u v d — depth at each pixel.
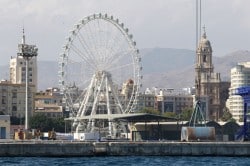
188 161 189.12
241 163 183.00
